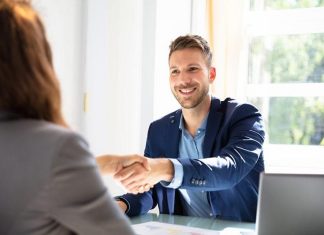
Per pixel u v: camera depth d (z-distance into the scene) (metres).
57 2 2.06
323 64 2.47
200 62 1.57
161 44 2.36
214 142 1.51
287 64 2.52
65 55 2.14
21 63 0.58
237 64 2.36
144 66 2.34
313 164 2.45
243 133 1.41
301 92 2.49
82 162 0.56
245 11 2.47
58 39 2.08
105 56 2.34
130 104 2.36
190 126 1.61
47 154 0.54
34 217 0.53
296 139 2.52
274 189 0.82
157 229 1.12
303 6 2.50
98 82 2.32
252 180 1.45
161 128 1.66
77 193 0.55
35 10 0.64
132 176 1.14
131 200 1.37
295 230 0.82
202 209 1.51
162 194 1.52
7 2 0.60
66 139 0.55
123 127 2.36
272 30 2.52
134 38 2.35
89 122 2.29
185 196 1.53
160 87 2.37
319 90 2.46
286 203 0.82
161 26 2.35
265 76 2.55
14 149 0.56
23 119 0.60
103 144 2.34
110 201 0.59
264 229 0.83
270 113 2.55
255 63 2.55
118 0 2.35
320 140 2.48
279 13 2.51
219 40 2.36
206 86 1.58
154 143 1.66
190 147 1.59
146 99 2.34
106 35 2.34
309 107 2.49
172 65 1.61
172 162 1.15
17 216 0.53
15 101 0.59
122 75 2.36
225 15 2.37
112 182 1.93
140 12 2.34
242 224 1.25
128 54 2.35
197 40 1.61
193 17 2.44
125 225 0.60
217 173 1.17
